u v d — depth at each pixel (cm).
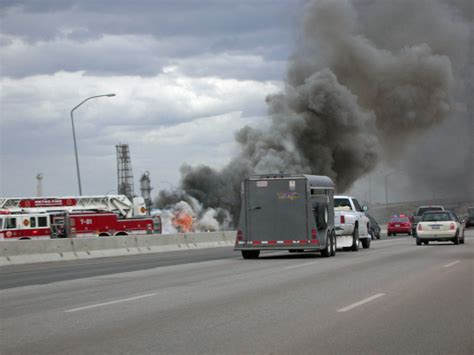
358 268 2227
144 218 5822
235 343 941
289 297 1456
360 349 892
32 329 1098
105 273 2311
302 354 863
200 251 4047
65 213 5509
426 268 2180
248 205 2941
